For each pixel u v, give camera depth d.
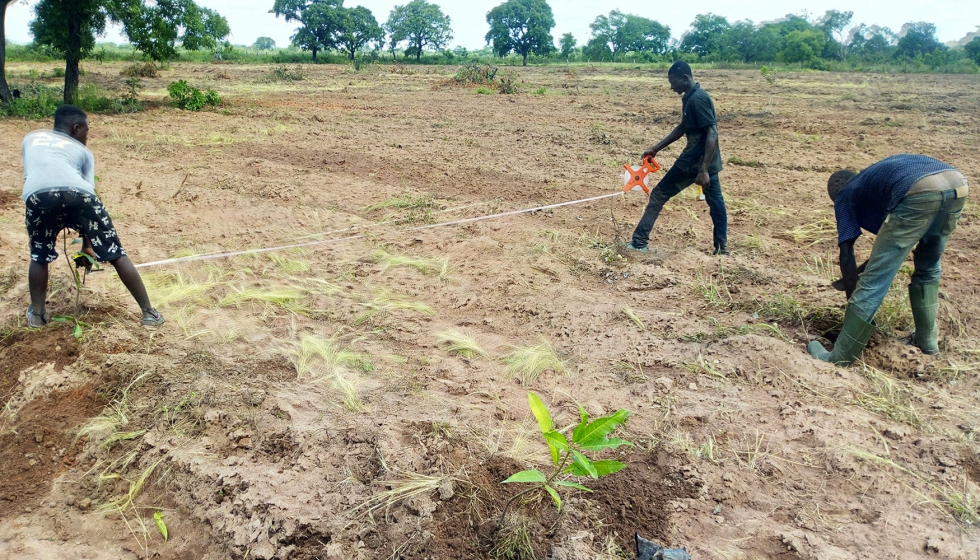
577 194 9.47
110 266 6.10
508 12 86.00
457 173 10.72
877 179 4.40
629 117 18.73
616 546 3.05
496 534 3.09
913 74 46.06
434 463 3.47
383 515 3.16
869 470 3.50
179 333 4.95
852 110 19.83
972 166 11.50
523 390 4.34
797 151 12.95
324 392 4.21
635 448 3.70
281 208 8.38
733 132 15.48
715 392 4.26
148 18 18.83
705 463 3.57
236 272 6.27
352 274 6.36
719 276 6.10
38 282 4.67
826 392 4.21
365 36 81.25
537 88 31.09
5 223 7.36
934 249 4.50
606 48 91.44
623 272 6.29
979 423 3.91
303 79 35.41
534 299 5.75
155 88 27.05
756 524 3.17
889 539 3.08
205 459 3.55
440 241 7.21
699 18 87.88
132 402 4.06
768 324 5.11
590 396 4.26
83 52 18.80
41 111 17.25
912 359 4.62
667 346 4.84
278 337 5.02
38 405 4.10
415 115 18.94
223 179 9.80
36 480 3.64
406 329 5.24
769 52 69.75
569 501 3.29
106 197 8.74
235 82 32.25
